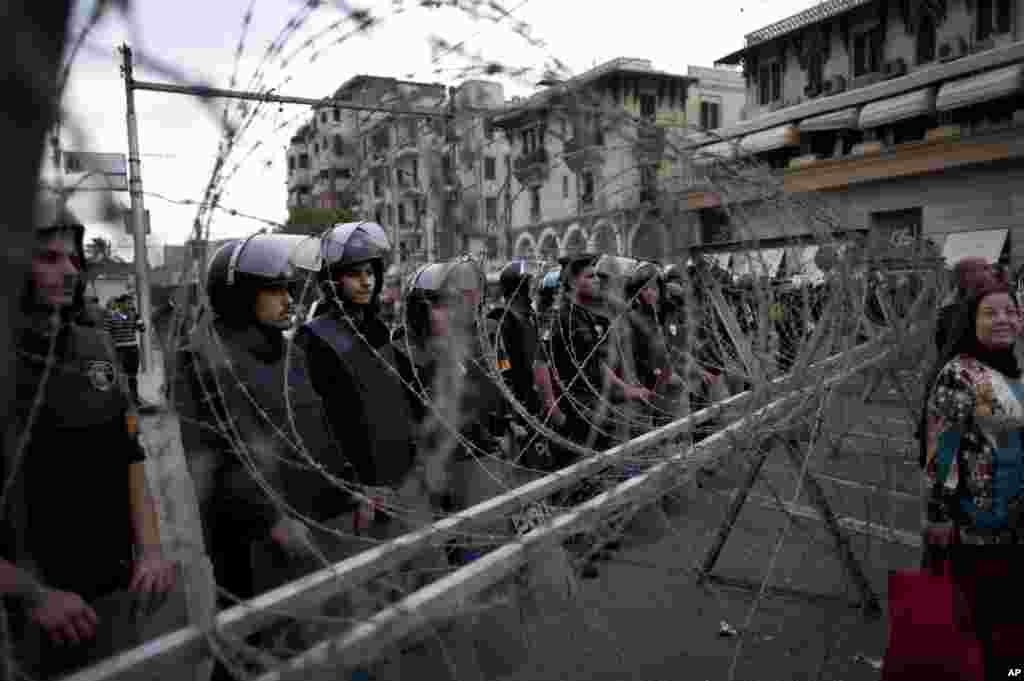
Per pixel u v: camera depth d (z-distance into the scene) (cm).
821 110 2238
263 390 214
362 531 241
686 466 206
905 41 2273
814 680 273
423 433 228
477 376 298
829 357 274
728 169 179
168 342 123
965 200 1909
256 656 110
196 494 199
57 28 53
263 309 223
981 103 1855
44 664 152
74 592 166
